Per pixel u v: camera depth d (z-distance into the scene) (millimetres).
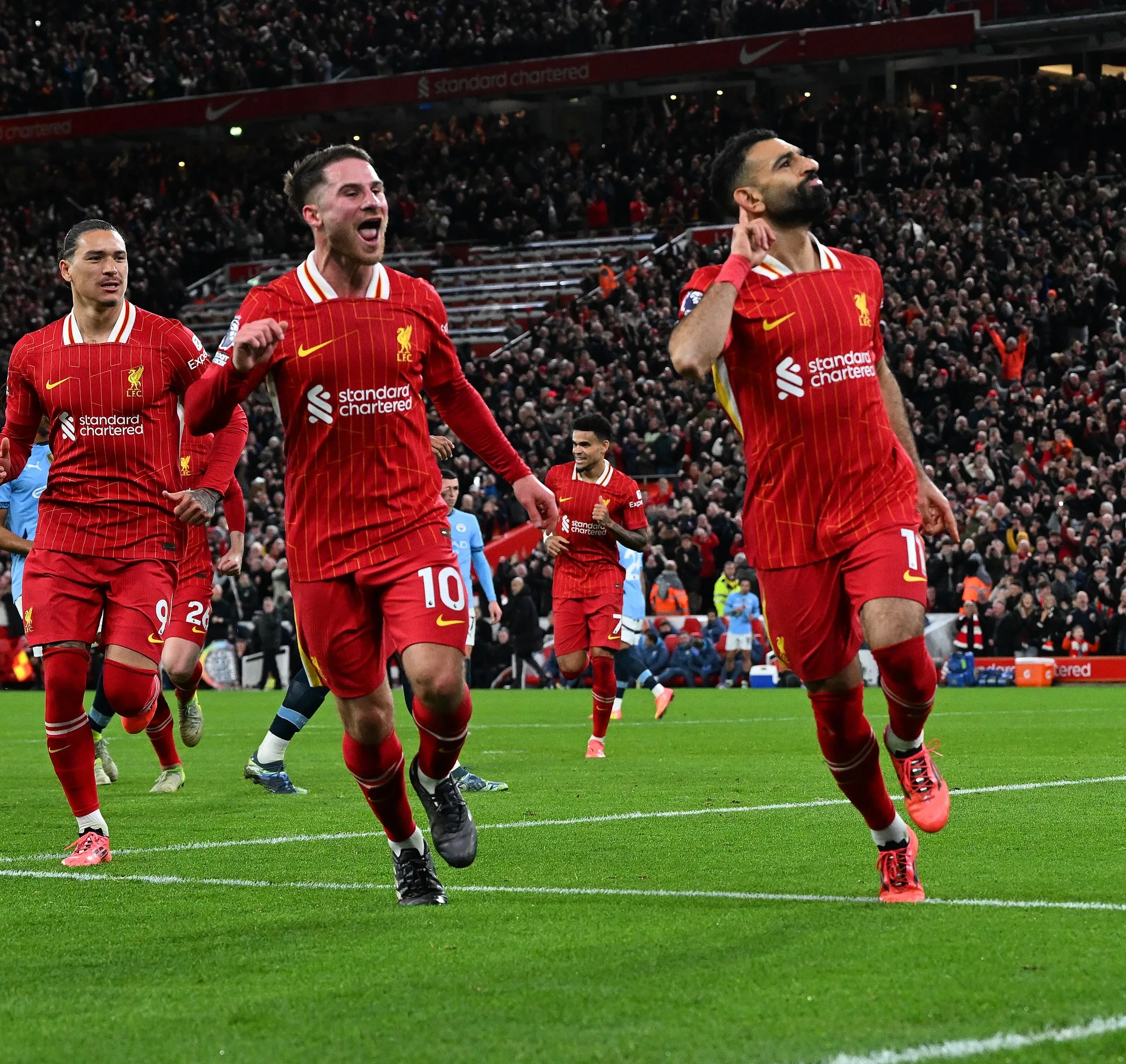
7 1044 4453
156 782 13070
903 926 5863
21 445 8859
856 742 6426
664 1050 4164
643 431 37531
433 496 6414
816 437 6281
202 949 5809
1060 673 28781
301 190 6316
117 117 54844
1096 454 32812
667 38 49250
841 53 46188
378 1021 4590
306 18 56062
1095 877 7109
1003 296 38312
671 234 48312
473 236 51562
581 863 7840
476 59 51344
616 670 20828
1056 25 44500
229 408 6227
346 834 9336
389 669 27031
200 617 12258
